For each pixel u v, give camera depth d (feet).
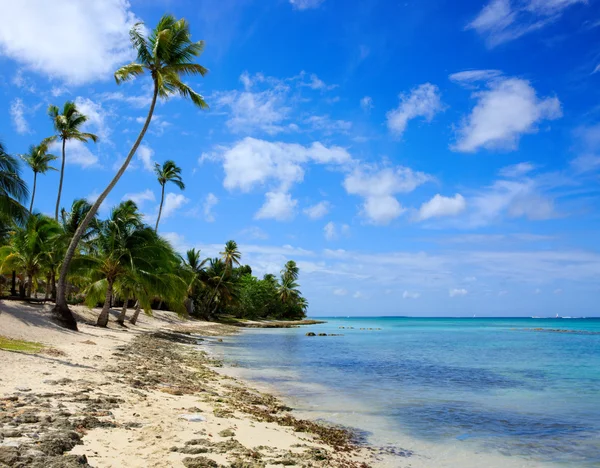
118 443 24.50
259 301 346.33
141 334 123.95
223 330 214.48
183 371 64.80
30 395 32.68
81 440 23.94
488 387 67.92
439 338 222.89
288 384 65.31
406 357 115.44
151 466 21.52
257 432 32.94
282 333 228.84
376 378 74.79
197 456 23.84
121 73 87.20
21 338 67.62
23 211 72.18
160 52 87.71
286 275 406.00
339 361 100.99
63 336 80.18
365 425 42.32
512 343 188.44
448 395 60.29
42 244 118.93
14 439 22.06
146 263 116.06
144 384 46.50
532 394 62.28
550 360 112.47
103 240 116.37
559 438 39.24
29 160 154.20
